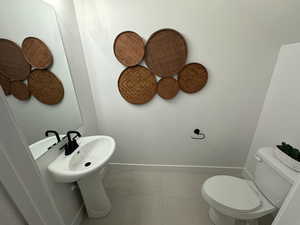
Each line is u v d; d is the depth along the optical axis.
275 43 1.23
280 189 0.94
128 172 1.89
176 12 1.23
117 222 1.30
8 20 0.74
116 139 1.76
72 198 1.20
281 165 0.96
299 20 1.14
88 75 1.48
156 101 1.53
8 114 0.32
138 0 1.22
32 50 0.88
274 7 1.14
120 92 1.51
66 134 1.16
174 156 1.79
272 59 1.28
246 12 1.18
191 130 1.64
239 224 1.14
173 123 1.62
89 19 1.30
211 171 1.82
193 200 1.50
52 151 0.99
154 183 1.72
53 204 0.46
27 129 0.83
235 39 1.26
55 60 1.06
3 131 0.31
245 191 1.10
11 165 0.32
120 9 1.25
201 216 1.34
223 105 1.49
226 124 1.57
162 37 1.29
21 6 0.81
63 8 1.13
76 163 1.08
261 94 1.41
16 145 0.34
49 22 1.01
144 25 1.28
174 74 1.41
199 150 1.73
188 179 1.77
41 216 0.41
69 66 1.20
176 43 1.30
